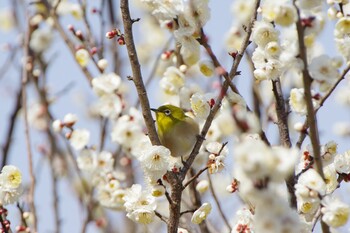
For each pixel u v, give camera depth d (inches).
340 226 301.4
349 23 371.2
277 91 379.6
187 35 370.0
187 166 374.3
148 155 366.6
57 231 520.4
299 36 307.3
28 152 501.4
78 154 535.2
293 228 252.7
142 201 376.2
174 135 494.0
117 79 539.5
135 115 542.6
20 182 387.9
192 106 394.3
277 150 234.8
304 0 317.1
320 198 307.0
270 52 356.2
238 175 242.7
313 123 309.0
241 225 353.7
